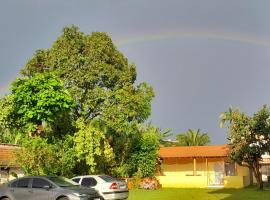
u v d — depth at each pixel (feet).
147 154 127.54
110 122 114.83
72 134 112.06
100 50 118.01
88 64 117.08
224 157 130.00
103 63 117.29
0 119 100.73
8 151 112.16
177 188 126.21
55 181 58.08
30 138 96.58
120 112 115.75
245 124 109.09
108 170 121.90
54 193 55.93
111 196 68.74
